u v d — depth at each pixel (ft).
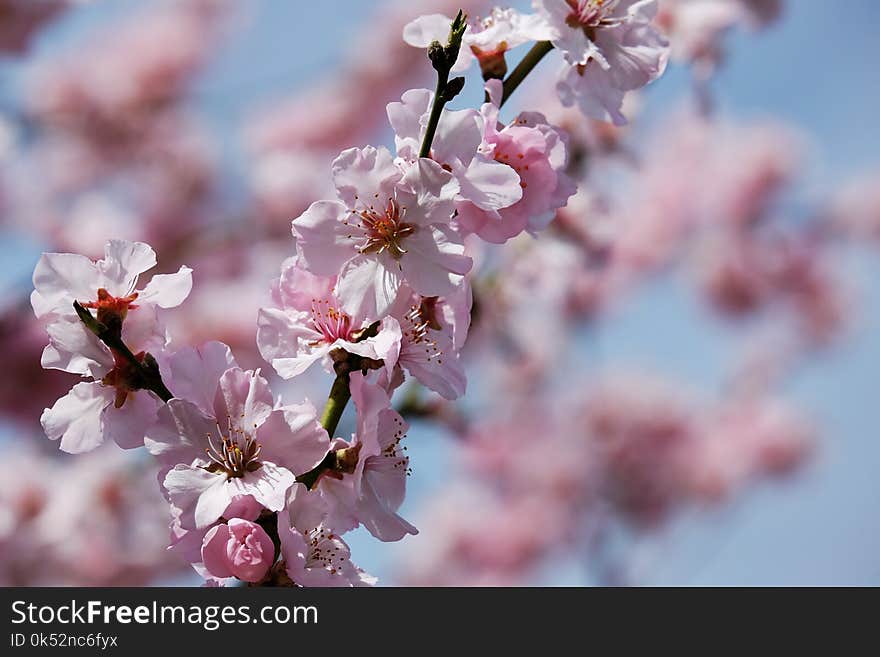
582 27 11.25
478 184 9.41
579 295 34.63
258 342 9.68
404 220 9.41
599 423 41.50
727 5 23.79
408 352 9.75
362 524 9.65
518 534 41.37
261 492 8.95
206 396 9.44
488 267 25.05
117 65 36.42
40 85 35.27
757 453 42.27
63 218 34.65
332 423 9.55
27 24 28.30
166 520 26.86
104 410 9.81
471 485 42.34
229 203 35.94
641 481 41.37
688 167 41.83
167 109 36.29
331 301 9.74
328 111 38.52
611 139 22.66
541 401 40.19
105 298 9.54
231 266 32.91
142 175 35.96
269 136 38.19
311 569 9.23
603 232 24.26
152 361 9.63
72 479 27.07
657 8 11.39
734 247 42.73
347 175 9.41
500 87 10.54
